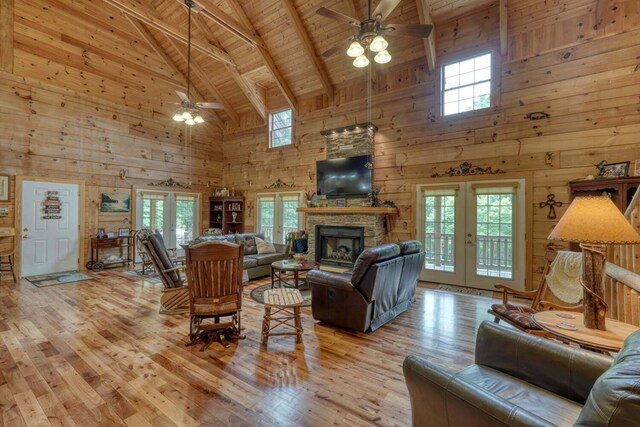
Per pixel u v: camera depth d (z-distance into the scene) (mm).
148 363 2424
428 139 5379
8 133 5199
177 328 3135
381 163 5922
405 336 2988
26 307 3773
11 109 5227
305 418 1801
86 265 6129
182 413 1837
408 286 3746
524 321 2404
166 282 3572
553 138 4312
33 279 5211
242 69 6973
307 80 6742
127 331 3051
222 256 2633
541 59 4391
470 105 5020
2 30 5125
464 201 5000
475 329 3180
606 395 795
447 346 2773
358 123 6246
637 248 2365
